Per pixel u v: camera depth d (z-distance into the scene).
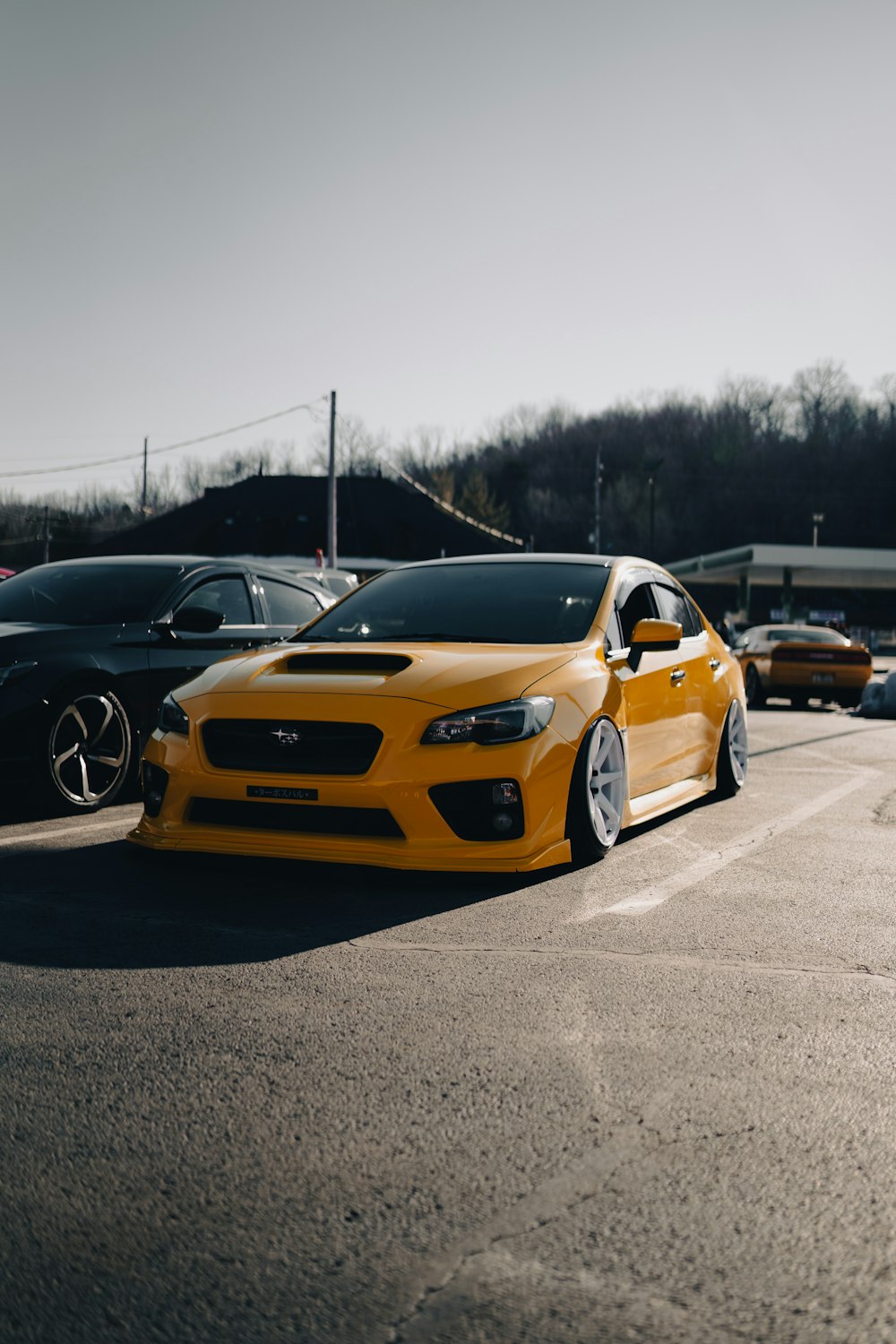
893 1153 2.30
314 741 4.49
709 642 7.01
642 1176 2.20
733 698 7.15
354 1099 2.55
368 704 4.49
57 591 7.02
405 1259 1.91
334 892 4.50
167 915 4.11
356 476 57.50
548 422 95.25
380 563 57.19
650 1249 1.94
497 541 58.03
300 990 3.29
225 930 3.91
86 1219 2.04
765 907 4.36
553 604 5.67
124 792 6.72
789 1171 2.22
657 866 5.08
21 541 62.81
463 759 4.43
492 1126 2.41
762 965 3.59
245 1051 2.83
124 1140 2.35
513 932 3.94
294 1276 1.86
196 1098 2.55
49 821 6.04
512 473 91.44
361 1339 1.70
